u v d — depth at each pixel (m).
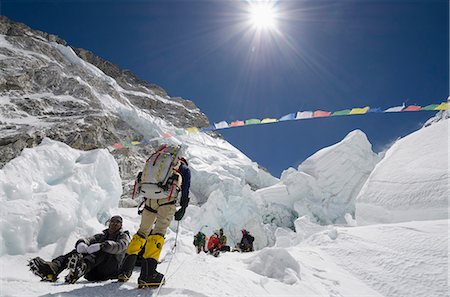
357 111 5.87
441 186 5.82
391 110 5.67
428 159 6.96
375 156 20.42
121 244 2.48
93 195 4.93
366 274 3.49
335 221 18.58
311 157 22.23
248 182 29.77
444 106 5.37
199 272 2.49
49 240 3.45
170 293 1.80
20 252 3.09
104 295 1.70
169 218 2.05
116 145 8.77
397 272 3.35
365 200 7.55
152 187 2.00
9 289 1.72
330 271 3.58
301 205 19.42
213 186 23.97
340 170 19.98
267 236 18.42
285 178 22.41
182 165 2.13
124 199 17.28
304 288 2.92
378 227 4.66
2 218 3.07
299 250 4.31
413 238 3.94
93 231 4.14
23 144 17.08
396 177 7.10
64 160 4.87
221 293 1.99
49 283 2.06
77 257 2.18
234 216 18.22
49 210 3.52
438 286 2.95
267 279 2.87
